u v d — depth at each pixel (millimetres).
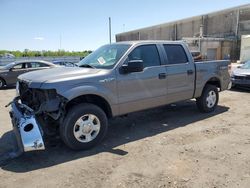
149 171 3928
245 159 4273
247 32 41281
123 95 5188
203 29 49844
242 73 10734
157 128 5941
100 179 3736
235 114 7031
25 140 4078
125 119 6695
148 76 5535
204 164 4117
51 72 4941
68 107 4820
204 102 6980
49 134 4867
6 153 4691
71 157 4480
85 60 5895
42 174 3912
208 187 3469
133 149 4766
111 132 5734
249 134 5453
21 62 14570
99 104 5207
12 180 3754
